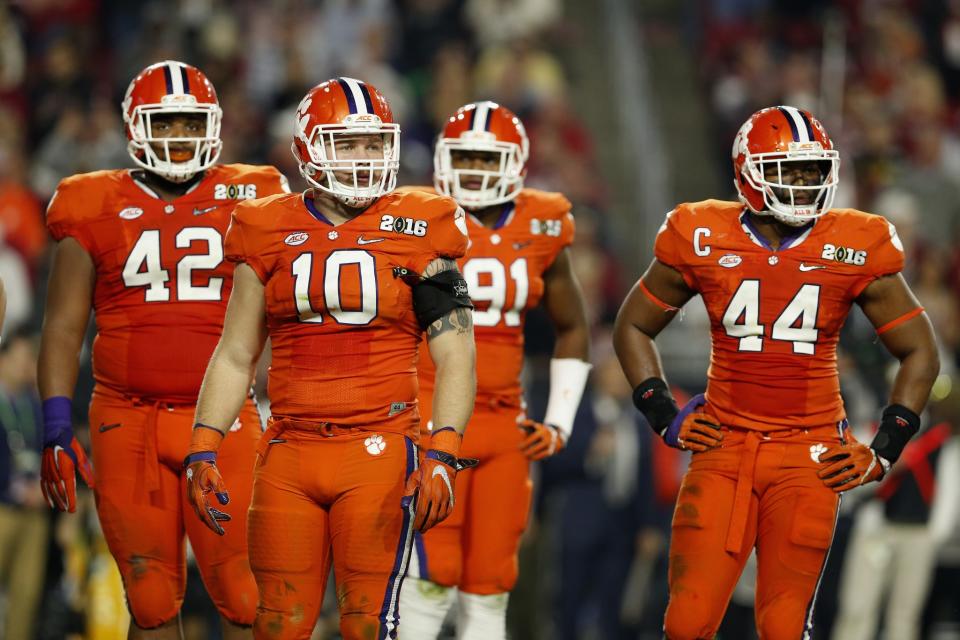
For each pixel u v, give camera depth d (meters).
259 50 49.56
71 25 48.34
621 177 52.62
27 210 40.47
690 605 17.66
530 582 30.83
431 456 16.19
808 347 17.86
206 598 27.55
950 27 57.78
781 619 17.61
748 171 17.75
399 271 16.53
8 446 28.98
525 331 29.78
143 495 18.25
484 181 20.48
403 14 52.88
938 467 30.95
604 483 32.03
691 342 43.94
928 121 52.81
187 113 18.55
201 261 18.52
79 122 43.53
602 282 44.06
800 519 17.64
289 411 16.58
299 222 16.67
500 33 53.19
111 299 18.66
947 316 41.56
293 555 16.41
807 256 17.80
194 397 18.44
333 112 16.52
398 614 16.62
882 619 33.28
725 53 55.75
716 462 18.03
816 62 53.91
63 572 29.02
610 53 56.00
